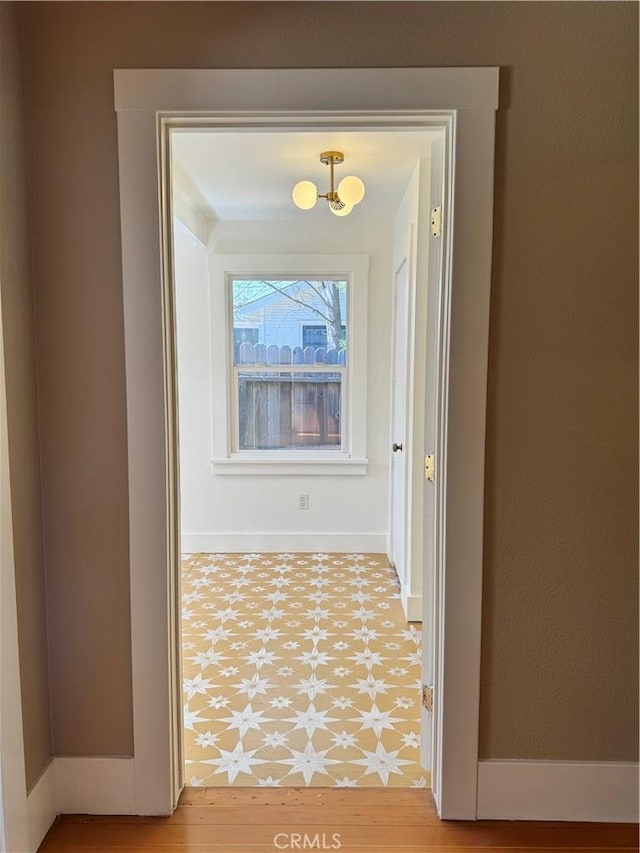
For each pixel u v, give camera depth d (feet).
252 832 5.19
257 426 13.47
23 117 4.88
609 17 4.77
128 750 5.41
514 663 5.33
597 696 5.38
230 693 7.45
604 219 4.97
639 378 5.11
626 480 5.20
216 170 9.45
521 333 5.07
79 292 5.07
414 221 9.36
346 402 13.34
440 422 5.29
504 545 5.24
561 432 5.16
